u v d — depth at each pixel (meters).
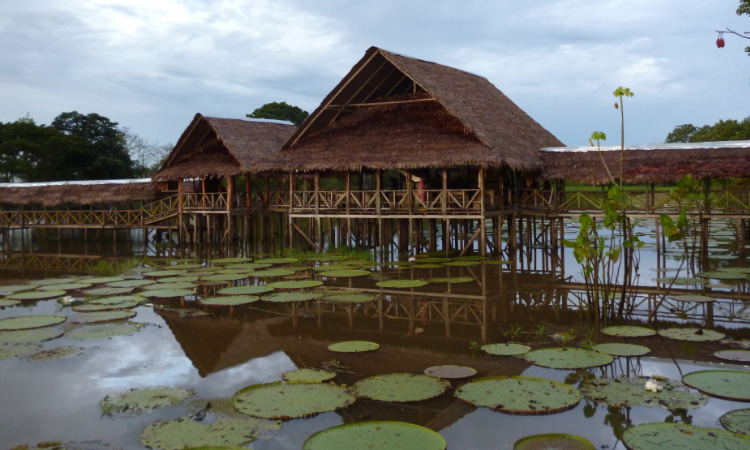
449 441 4.99
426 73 17.06
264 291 11.52
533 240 20.38
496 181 18.11
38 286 12.72
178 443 5.00
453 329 8.73
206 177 21.50
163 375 6.91
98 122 37.78
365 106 18.41
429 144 16.36
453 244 19.91
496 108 19.17
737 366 6.68
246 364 7.27
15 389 6.52
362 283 12.45
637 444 4.68
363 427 5.04
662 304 9.98
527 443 4.77
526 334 8.38
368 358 7.36
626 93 9.29
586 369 6.71
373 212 17.19
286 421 5.42
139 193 22.30
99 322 9.38
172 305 10.66
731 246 17.89
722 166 14.62
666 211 15.44
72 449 5.05
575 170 16.44
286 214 23.02
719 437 4.75
